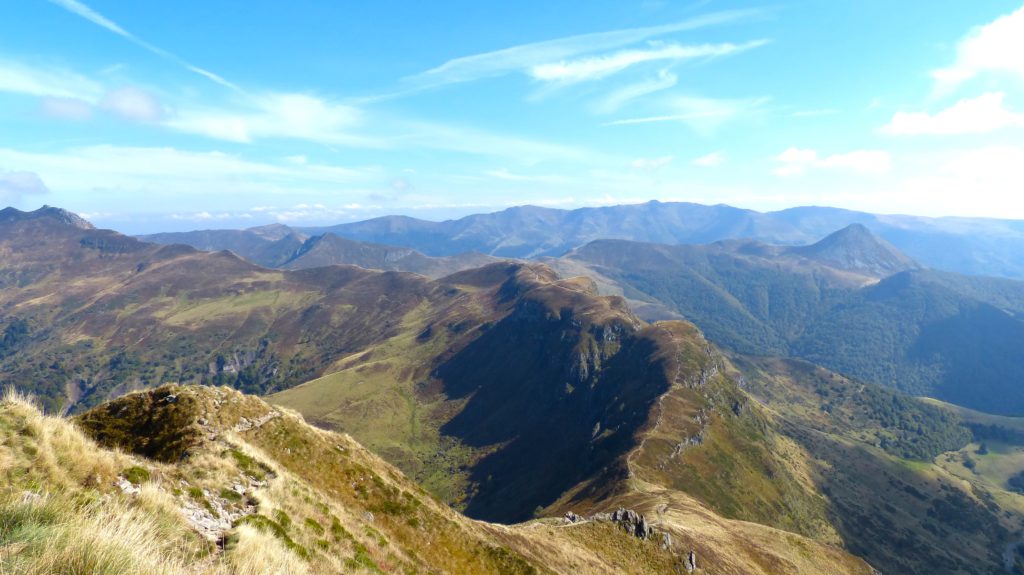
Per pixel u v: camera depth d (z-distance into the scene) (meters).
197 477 21.16
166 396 38.53
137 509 14.77
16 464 13.55
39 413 16.59
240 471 25.06
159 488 17.67
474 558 38.88
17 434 14.80
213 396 39.94
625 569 65.38
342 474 39.50
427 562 32.44
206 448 27.70
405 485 44.91
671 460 199.25
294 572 16.45
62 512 11.01
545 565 48.25
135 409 37.59
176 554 13.23
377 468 44.53
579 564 56.88
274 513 21.38
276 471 27.62
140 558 10.65
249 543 16.11
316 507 26.23
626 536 74.81
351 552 23.83
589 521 77.25
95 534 10.13
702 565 76.06
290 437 40.03
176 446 32.47
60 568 9.07
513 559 41.06
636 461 188.75
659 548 75.19
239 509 20.27
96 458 16.58
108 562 9.72
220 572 13.54
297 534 21.17
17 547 9.09
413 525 38.06
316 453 40.09
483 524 51.78
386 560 26.36
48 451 14.97
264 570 14.98
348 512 29.94
